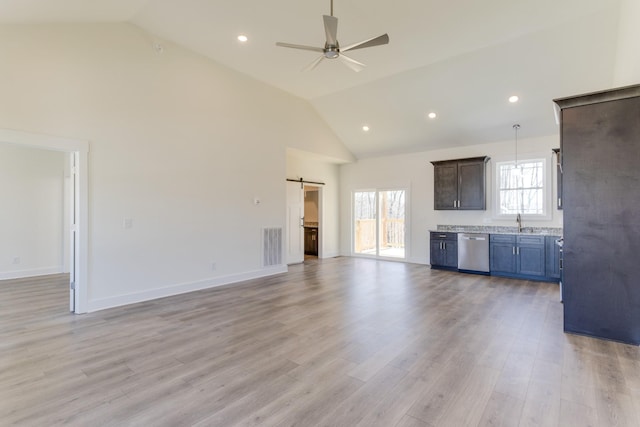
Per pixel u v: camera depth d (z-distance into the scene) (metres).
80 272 3.72
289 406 1.97
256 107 5.73
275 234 6.11
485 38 4.21
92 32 3.81
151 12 3.80
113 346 2.84
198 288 4.88
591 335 3.02
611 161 2.93
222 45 4.54
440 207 6.88
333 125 7.33
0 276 5.52
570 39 4.10
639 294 2.83
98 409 1.93
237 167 5.43
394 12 3.63
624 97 2.87
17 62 3.31
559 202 5.61
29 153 5.82
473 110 5.76
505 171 6.39
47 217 6.00
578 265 3.07
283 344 2.89
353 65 3.53
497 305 4.08
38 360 2.57
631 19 3.25
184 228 4.71
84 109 3.75
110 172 3.96
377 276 5.96
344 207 8.88
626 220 2.88
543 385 2.19
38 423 1.80
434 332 3.17
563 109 3.12
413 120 6.45
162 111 4.45
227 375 2.34
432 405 1.97
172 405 1.98
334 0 3.41
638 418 1.83
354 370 2.42
